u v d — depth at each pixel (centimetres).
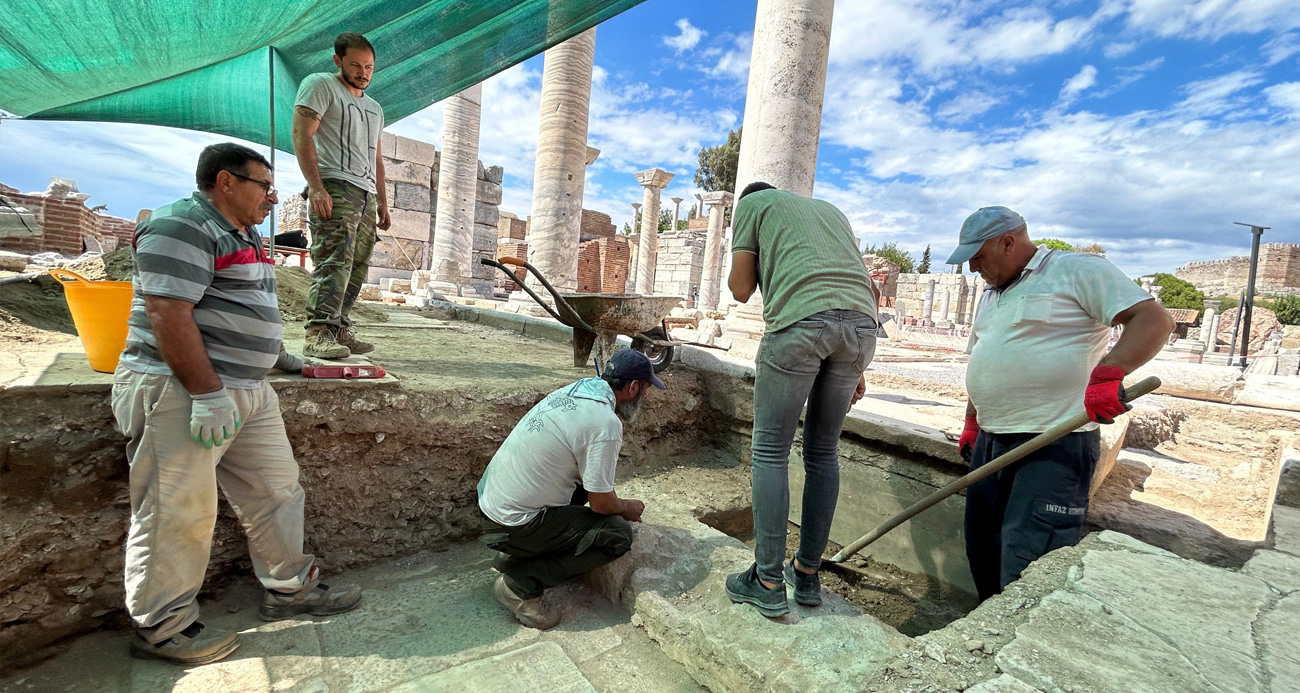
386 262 1412
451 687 197
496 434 311
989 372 230
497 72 439
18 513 195
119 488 215
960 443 280
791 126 512
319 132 324
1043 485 216
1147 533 262
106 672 196
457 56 412
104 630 216
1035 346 218
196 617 206
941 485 315
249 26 321
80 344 311
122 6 277
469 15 361
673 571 249
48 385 203
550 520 231
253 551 223
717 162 3981
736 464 411
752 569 218
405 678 201
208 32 318
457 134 1158
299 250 369
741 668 188
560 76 825
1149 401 529
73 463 205
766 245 208
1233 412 523
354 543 271
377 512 278
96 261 531
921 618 291
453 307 764
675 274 2523
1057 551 202
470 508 306
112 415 213
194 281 177
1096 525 273
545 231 846
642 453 389
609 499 235
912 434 321
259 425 212
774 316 202
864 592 314
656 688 204
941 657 150
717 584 235
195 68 373
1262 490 321
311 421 253
